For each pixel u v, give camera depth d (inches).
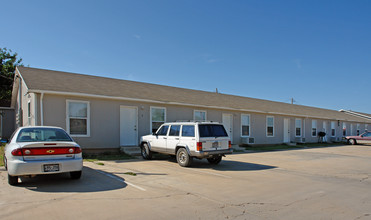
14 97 783.1
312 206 215.0
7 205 198.8
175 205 209.5
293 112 1027.9
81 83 573.3
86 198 220.8
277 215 191.3
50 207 195.8
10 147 258.8
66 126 493.4
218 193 249.8
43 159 251.6
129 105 576.4
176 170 371.9
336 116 1314.0
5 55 1250.6
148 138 481.7
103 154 527.8
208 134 398.6
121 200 217.9
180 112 664.4
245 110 808.9
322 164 470.0
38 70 610.2
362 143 1159.6
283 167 424.8
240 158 538.9
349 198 242.4
